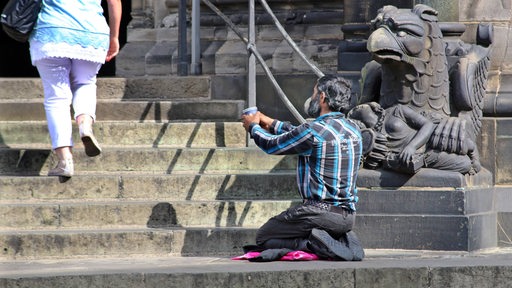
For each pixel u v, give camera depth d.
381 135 26.62
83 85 27.53
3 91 31.53
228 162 29.05
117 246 25.95
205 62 35.06
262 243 24.83
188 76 32.78
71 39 27.09
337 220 24.20
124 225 26.95
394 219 26.33
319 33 34.44
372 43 25.97
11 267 24.25
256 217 27.23
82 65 27.47
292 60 33.84
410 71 26.66
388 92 27.08
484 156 28.80
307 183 24.34
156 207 27.03
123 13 43.44
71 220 26.80
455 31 28.36
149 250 26.06
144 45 36.78
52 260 25.58
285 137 24.31
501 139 28.73
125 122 30.28
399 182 26.44
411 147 26.30
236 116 31.11
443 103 27.03
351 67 30.66
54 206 26.75
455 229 25.95
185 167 28.95
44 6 27.23
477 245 26.58
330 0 34.53
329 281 22.53
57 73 27.17
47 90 27.28
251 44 29.38
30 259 25.70
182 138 29.98
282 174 28.23
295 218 24.30
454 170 26.44
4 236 25.73
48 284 22.12
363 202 26.62
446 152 26.47
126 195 27.84
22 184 27.58
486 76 28.09
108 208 26.91
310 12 34.69
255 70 30.56
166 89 32.41
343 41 30.98
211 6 30.20
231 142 30.06
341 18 34.31
